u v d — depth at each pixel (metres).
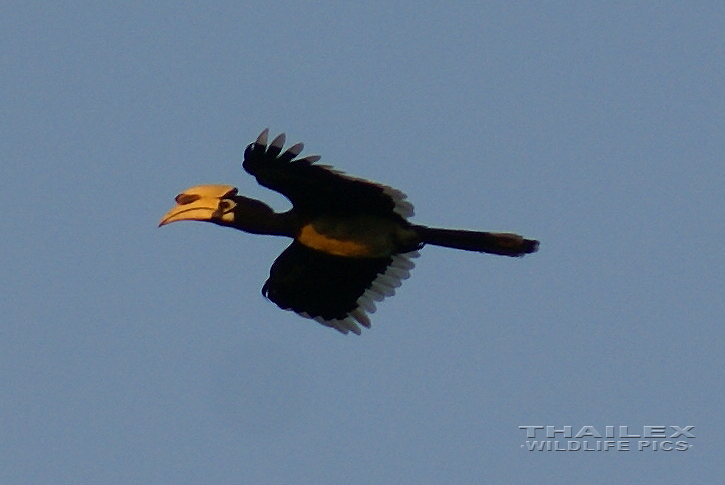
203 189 17.67
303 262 18.19
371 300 18.47
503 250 17.50
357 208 17.30
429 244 17.64
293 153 16.50
